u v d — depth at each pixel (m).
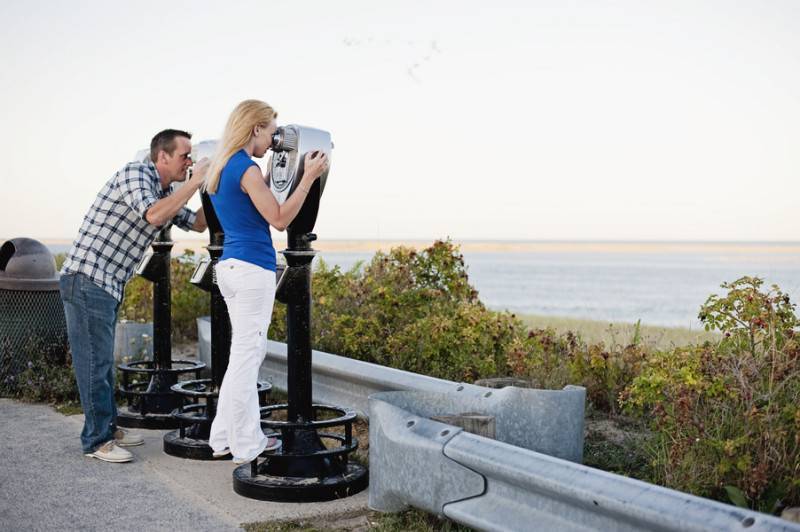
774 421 4.46
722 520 2.78
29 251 8.20
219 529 4.18
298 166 4.62
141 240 5.55
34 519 4.30
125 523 4.26
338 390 6.57
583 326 13.16
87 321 5.41
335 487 4.70
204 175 5.17
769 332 5.18
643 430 5.99
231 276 4.51
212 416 5.77
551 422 4.80
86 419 5.50
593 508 3.24
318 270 9.66
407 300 8.88
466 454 3.89
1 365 7.97
